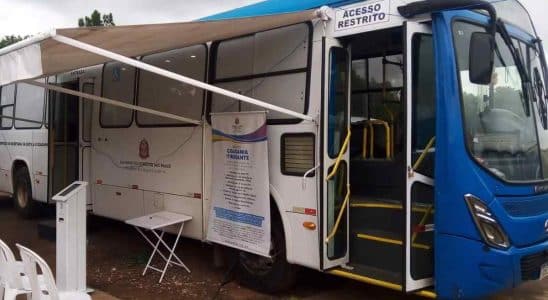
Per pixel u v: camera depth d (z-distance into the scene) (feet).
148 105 22.62
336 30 15.87
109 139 24.91
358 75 19.36
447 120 13.73
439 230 13.83
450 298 13.66
